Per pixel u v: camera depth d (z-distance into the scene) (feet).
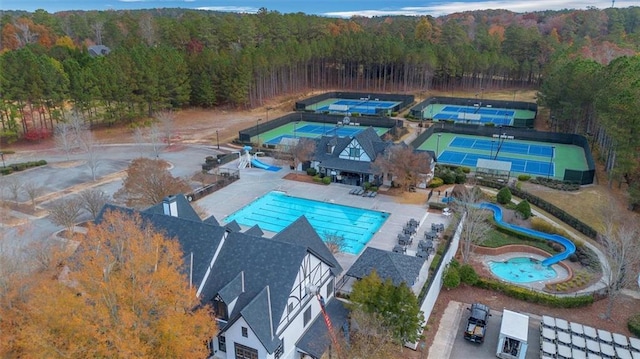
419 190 182.09
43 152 232.53
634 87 172.14
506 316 96.89
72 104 266.77
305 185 188.96
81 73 256.73
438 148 252.62
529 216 153.28
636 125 159.12
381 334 83.76
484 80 424.87
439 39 506.07
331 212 162.81
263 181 193.98
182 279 73.36
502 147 253.65
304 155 197.36
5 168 196.85
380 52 407.23
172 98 301.43
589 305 109.81
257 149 234.79
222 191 181.98
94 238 74.84
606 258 115.14
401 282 96.48
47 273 80.79
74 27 553.23
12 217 150.10
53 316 61.36
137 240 73.46
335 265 106.52
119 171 203.10
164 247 78.43
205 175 191.83
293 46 388.16
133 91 280.92
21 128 262.67
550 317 101.65
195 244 91.04
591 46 462.60
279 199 174.60
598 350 91.25
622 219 149.59
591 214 157.07
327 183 189.16
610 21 610.65
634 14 639.35
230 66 325.42
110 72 262.67
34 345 60.49
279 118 302.25
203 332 69.41
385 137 244.42
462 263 130.41
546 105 284.82
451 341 97.81
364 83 435.94
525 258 134.82
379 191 181.06
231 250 90.63
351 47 414.62
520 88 428.15
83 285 66.23
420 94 401.49
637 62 223.92
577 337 94.84
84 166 209.97
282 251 87.76
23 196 170.50
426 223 151.84
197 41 423.23
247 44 435.94
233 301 83.20
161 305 66.64
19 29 465.88
